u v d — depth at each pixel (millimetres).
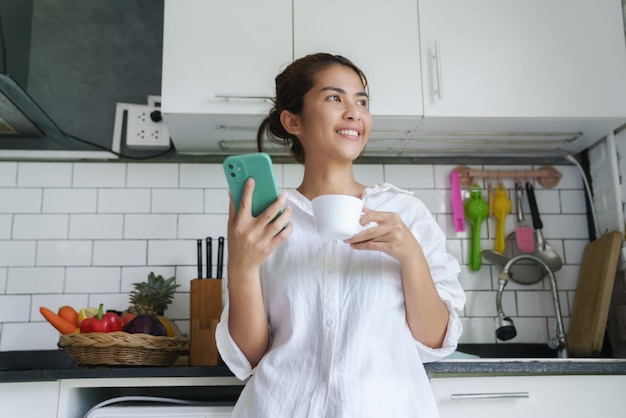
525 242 2244
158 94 2311
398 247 1107
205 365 1694
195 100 1914
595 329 2004
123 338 1600
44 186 2180
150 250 2166
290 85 1334
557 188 2346
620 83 2043
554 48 2053
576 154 2375
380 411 1079
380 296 1164
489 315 2219
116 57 2332
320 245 1204
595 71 2047
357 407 1067
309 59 1342
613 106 2023
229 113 1912
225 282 2076
